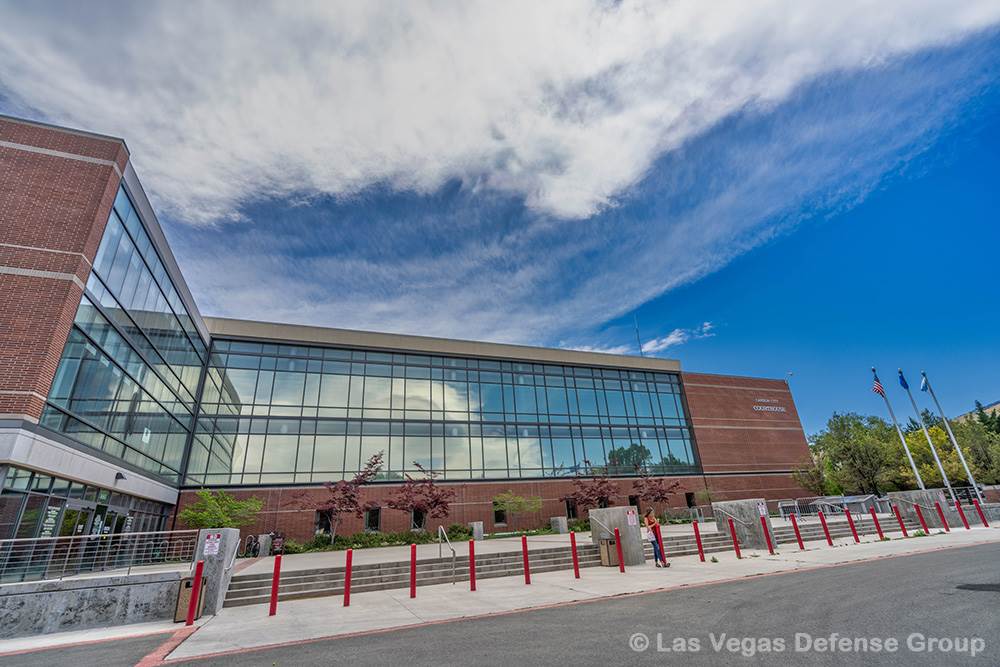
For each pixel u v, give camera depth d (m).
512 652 6.46
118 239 17.58
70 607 9.95
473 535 26.58
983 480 36.25
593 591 11.24
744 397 43.59
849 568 12.48
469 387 34.50
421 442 31.42
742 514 19.02
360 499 28.25
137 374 19.80
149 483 21.11
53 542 14.10
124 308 18.34
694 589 10.80
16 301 14.02
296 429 28.89
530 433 34.94
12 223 14.79
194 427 26.88
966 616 6.91
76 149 16.50
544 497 33.09
